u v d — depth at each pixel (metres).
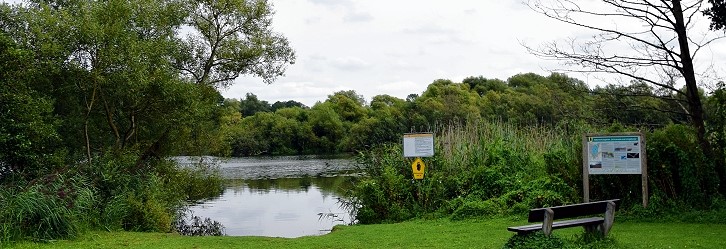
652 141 13.76
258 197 27.08
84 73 17.09
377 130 44.88
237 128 65.62
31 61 15.98
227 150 24.25
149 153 21.20
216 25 23.48
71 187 14.50
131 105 18.88
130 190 16.31
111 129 20.42
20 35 16.91
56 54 16.58
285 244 11.49
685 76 14.41
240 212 22.16
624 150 13.20
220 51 23.44
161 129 21.08
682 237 10.60
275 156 67.62
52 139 17.39
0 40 15.20
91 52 17.16
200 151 22.89
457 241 11.27
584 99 16.83
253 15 23.53
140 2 19.27
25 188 13.30
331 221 19.47
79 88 17.77
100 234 13.58
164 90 18.25
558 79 16.41
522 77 66.50
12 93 15.45
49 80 17.33
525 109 44.41
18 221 12.29
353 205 17.86
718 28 14.03
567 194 14.59
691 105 14.40
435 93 59.31
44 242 12.14
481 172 16.62
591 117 16.20
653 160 13.44
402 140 18.45
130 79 17.23
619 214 13.24
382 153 19.16
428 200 16.56
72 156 18.42
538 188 15.05
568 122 17.53
